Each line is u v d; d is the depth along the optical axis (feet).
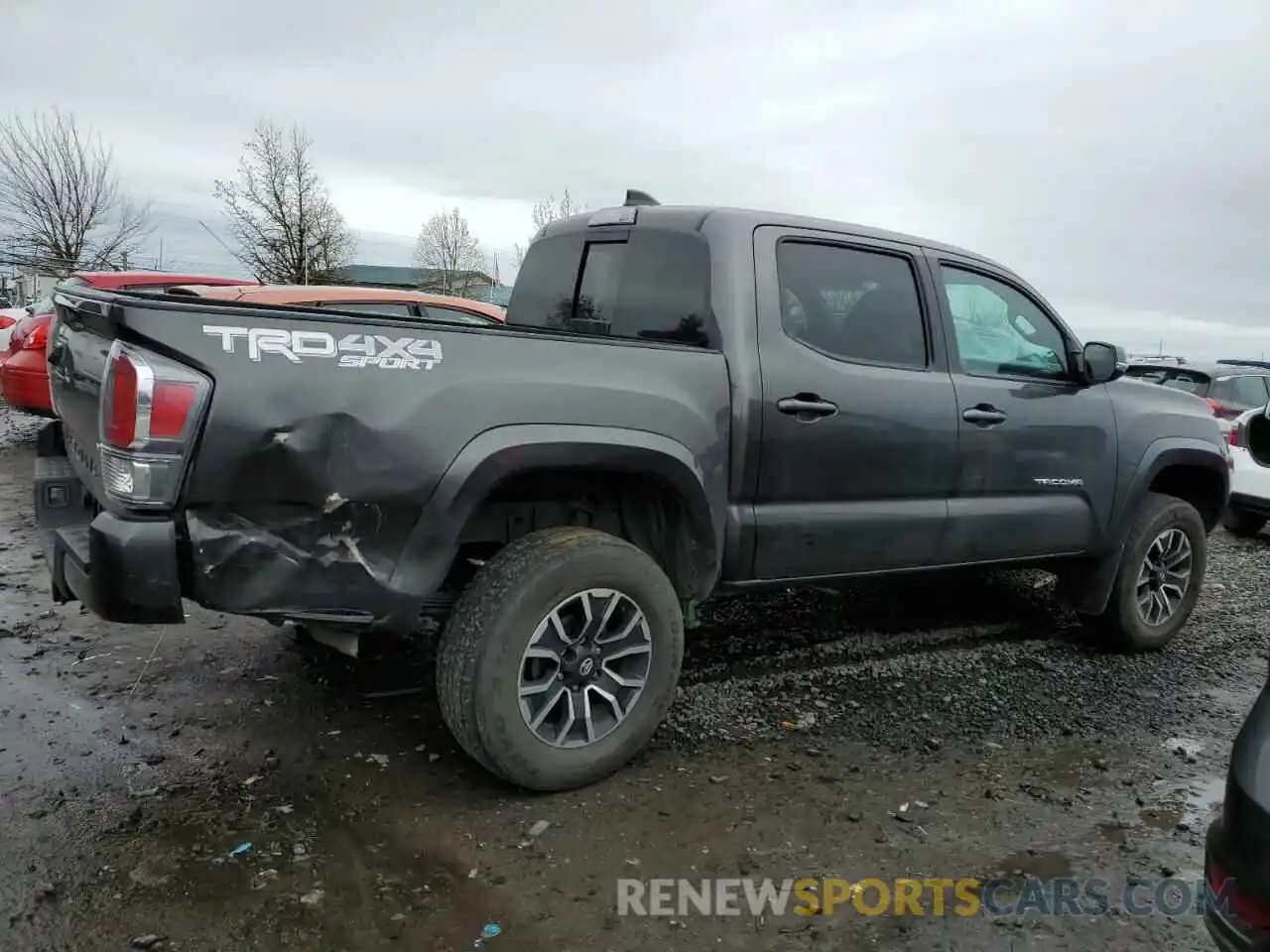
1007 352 14.55
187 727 11.78
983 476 13.83
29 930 7.89
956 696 13.97
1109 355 14.67
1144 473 15.65
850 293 12.83
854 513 12.58
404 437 9.24
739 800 10.59
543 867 9.15
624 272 13.04
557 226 14.76
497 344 9.93
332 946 7.88
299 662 13.94
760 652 15.44
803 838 9.85
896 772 11.44
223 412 8.50
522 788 10.55
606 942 8.09
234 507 8.79
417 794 10.43
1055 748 12.28
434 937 8.05
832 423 12.17
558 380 10.13
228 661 13.91
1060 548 14.96
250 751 11.25
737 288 11.71
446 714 10.07
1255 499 27.20
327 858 9.14
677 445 10.84
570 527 10.93
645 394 10.66
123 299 8.52
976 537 13.88
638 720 11.00
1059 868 9.46
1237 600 20.52
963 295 14.14
